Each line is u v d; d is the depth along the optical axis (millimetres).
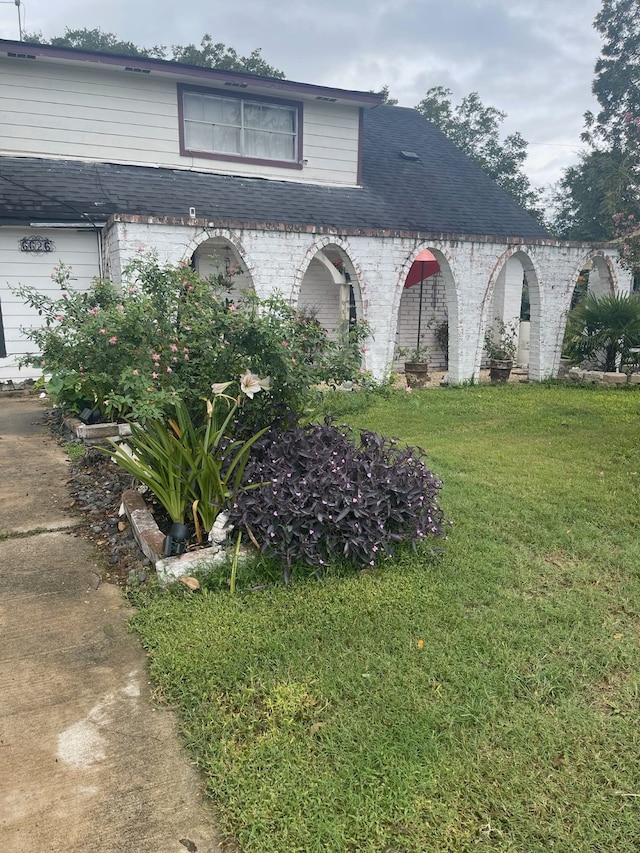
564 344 12695
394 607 3422
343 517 3721
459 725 2535
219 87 11953
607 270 12766
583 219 30781
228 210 10859
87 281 10680
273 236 9742
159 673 2869
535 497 5195
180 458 4051
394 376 5246
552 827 2076
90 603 3568
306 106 12758
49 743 2469
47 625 3328
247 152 12469
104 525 4652
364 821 2096
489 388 11461
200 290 4625
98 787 2260
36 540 4418
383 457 4371
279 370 4395
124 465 4109
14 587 3738
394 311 10953
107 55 10703
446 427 7980
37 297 7527
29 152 10945
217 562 3787
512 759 2361
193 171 11977
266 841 2020
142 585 3719
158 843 2039
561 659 2965
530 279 12234
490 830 2068
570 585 3723
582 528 4551
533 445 7004
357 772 2287
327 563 3746
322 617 3301
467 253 11398
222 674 2834
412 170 15352
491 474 5855
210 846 2037
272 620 3277
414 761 2340
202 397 4324
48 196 10031
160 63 11023
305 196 12305
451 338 11797
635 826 2080
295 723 2535
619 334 11758
